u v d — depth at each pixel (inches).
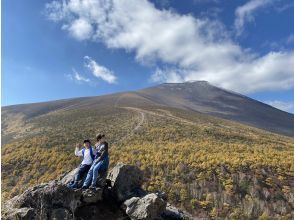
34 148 3796.8
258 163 3243.1
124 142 4124.0
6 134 5639.8
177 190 2682.1
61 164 3287.4
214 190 2748.5
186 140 4311.0
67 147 3902.6
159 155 3442.4
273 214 2472.9
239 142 4667.8
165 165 3176.7
